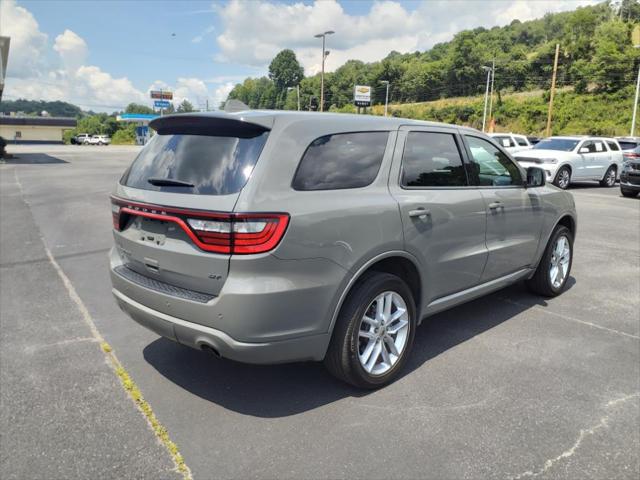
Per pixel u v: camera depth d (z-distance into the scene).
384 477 2.51
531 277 5.23
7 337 4.20
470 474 2.53
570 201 5.39
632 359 3.87
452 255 3.81
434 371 3.64
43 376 3.53
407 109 117.38
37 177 19.12
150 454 2.69
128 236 3.27
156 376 3.55
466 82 115.38
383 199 3.23
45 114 111.06
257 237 2.64
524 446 2.76
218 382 3.47
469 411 3.11
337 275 2.95
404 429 2.91
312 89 128.12
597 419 3.03
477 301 5.23
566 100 75.94
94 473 2.54
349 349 3.11
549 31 150.50
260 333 2.72
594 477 2.52
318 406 3.16
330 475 2.52
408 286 3.60
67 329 4.39
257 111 3.14
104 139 85.12
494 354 3.93
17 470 2.55
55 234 8.47
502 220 4.30
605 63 73.62
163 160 3.17
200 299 2.80
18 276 6.00
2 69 28.58
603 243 8.20
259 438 2.83
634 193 15.16
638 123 60.31
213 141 3.00
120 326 4.47
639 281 6.02
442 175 3.80
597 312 4.91
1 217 10.10
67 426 2.94
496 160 4.43
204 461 2.63
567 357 3.89
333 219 2.90
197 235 2.75
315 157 2.97
